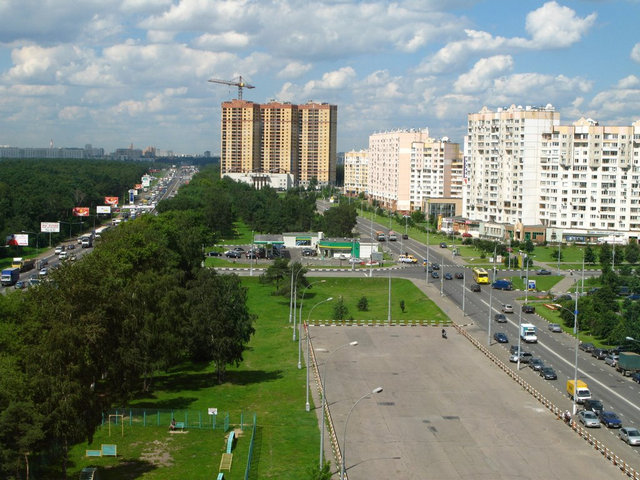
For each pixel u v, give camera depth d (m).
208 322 127.38
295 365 141.62
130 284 125.12
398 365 140.88
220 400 119.00
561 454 96.12
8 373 80.88
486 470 90.25
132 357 95.94
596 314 171.62
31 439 74.69
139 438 100.88
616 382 132.38
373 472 89.06
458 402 117.81
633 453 97.25
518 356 139.88
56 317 87.06
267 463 91.94
